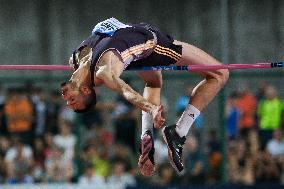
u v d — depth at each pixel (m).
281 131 37.81
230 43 47.06
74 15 49.41
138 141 38.34
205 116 39.41
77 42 49.22
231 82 40.28
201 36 48.00
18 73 46.88
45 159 38.44
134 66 22.41
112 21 22.11
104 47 21.25
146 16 49.03
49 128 39.03
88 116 38.78
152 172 24.06
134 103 20.11
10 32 49.34
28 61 49.12
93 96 21.69
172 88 40.94
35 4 49.50
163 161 37.69
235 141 37.78
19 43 49.31
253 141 37.59
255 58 47.09
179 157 23.22
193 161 37.50
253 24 47.28
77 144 38.44
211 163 37.41
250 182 36.97
